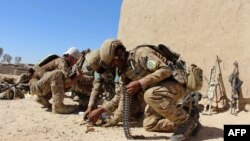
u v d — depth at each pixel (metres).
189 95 4.33
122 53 4.27
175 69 4.34
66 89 6.65
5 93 7.96
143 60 4.22
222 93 7.02
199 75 4.35
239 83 6.60
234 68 6.83
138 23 9.66
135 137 4.28
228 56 7.02
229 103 6.85
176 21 8.37
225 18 7.18
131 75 4.39
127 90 4.12
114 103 4.98
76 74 6.07
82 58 6.42
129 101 4.27
